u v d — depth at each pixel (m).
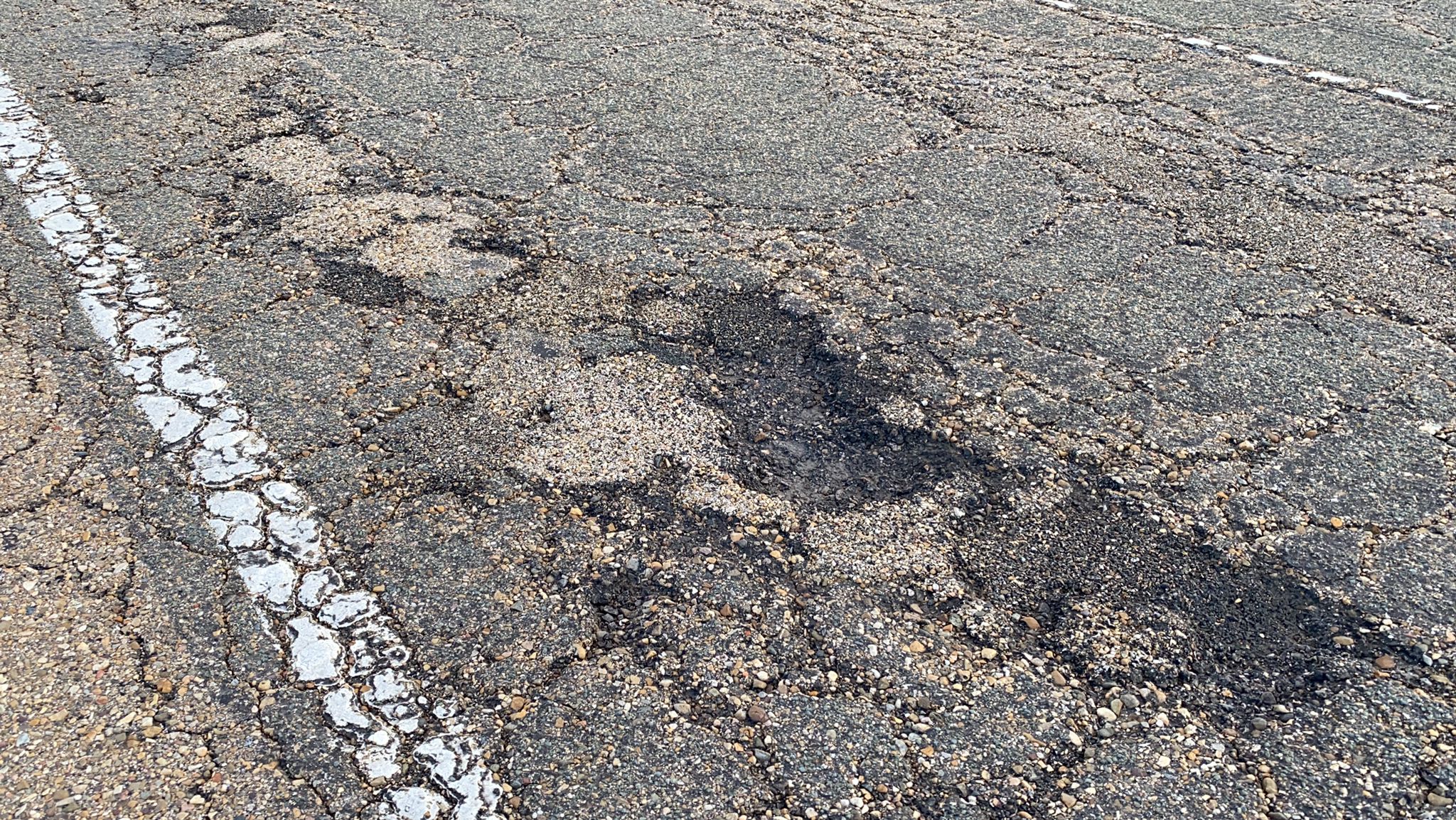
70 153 5.27
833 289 4.28
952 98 5.79
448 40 6.57
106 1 7.10
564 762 2.57
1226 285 4.26
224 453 3.48
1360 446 3.46
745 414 3.66
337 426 3.59
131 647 2.83
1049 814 2.47
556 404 3.68
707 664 2.79
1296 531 3.16
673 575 3.04
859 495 3.33
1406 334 3.96
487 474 3.39
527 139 5.41
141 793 2.48
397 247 4.55
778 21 6.85
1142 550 3.12
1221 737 2.62
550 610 2.94
